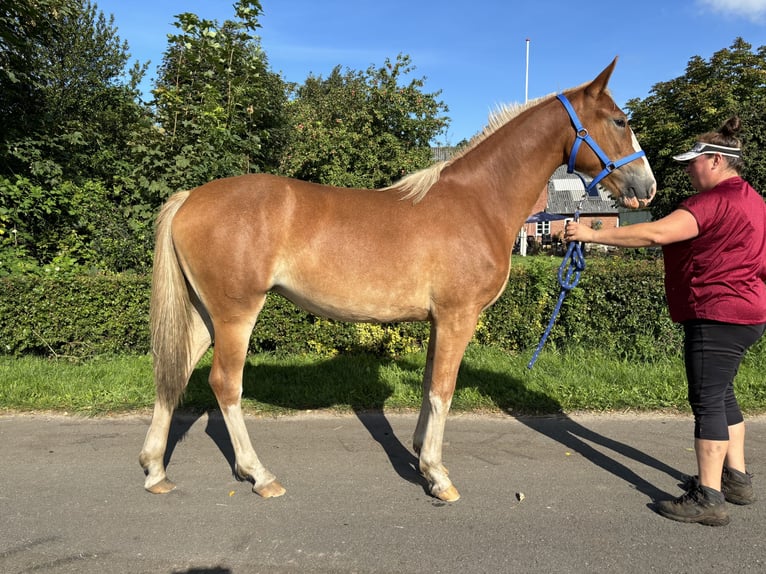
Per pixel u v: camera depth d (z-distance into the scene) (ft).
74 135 24.50
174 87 21.74
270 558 6.90
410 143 30.99
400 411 12.83
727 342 7.57
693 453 10.42
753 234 7.40
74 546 7.12
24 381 13.78
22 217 21.44
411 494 8.74
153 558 6.87
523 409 12.86
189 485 9.02
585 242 8.47
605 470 9.65
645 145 66.69
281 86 45.85
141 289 16.70
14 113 24.23
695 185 8.30
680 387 13.75
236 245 8.03
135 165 20.68
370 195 8.64
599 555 6.99
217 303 8.32
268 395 13.51
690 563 6.82
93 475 9.32
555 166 9.19
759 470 9.52
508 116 9.34
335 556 6.95
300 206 8.29
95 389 13.55
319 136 29.25
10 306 15.80
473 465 9.86
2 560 6.77
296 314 17.02
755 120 31.12
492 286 8.50
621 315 16.97
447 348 8.46
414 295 8.28
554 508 8.26
